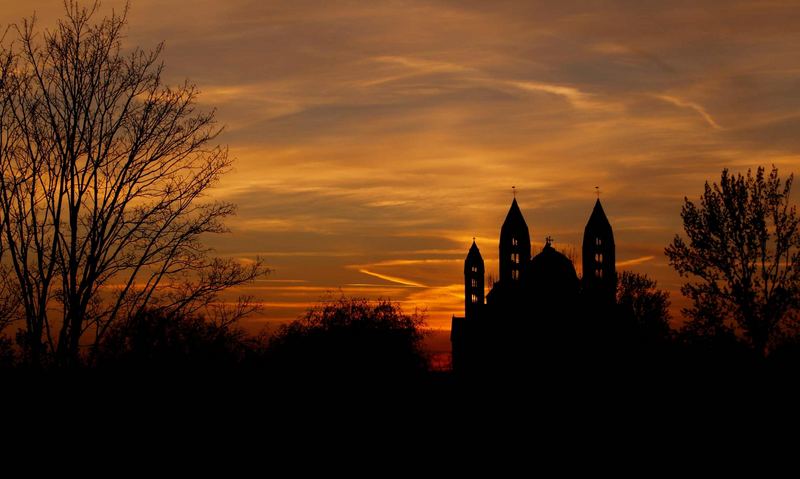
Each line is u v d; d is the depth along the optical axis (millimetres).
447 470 31875
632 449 35375
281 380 34375
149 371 27406
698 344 49219
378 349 39969
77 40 27781
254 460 30609
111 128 27891
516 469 32125
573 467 32250
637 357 55031
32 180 27203
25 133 27359
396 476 31219
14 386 25203
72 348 26438
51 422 25016
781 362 44750
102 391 26375
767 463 31953
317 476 30859
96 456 25562
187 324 28891
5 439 24578
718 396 42188
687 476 30422
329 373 37031
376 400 38250
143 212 27953
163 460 27172
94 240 27172
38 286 26750
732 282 50000
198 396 28438
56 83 27719
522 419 44906
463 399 53094
